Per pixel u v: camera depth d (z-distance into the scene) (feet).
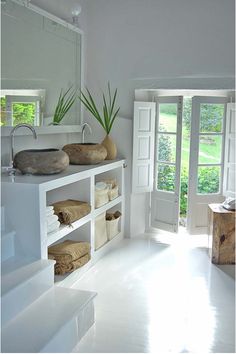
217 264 13.34
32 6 11.74
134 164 15.53
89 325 9.14
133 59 15.14
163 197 16.17
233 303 10.49
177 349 8.35
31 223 9.64
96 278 11.96
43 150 11.81
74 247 11.29
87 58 15.65
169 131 15.71
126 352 8.20
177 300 10.61
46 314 8.30
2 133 10.72
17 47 11.22
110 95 15.57
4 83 10.79
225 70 14.16
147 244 15.35
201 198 15.88
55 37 13.16
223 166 15.84
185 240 15.93
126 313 9.86
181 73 14.62
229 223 13.15
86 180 12.46
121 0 14.99
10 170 10.78
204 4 14.10
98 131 15.84
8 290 8.00
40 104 12.52
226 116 15.40
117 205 15.62
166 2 14.49
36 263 9.41
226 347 8.46
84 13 15.24
